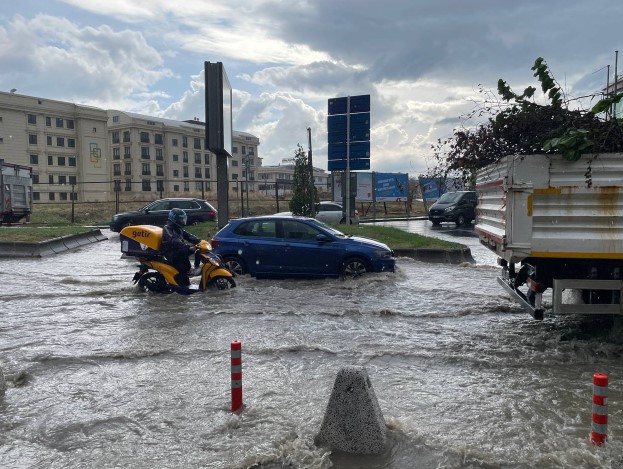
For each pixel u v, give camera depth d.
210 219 24.17
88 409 4.78
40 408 4.81
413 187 40.78
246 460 3.80
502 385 5.34
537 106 7.21
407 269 13.41
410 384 5.36
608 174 5.92
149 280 10.22
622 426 4.35
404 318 8.16
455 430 4.31
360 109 24.39
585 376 5.60
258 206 46.19
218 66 15.36
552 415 4.61
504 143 7.63
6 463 3.85
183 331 7.38
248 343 6.78
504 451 3.96
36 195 74.88
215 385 5.31
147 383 5.40
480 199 8.01
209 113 15.45
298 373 5.66
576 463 3.78
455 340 6.94
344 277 11.36
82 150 79.81
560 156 5.98
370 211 44.28
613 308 6.15
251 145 113.25
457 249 15.14
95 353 6.36
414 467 3.78
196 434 4.25
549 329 7.46
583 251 5.95
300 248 11.37
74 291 10.33
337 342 6.84
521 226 6.00
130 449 4.04
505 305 8.94
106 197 76.19
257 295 9.85
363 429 3.94
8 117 71.88
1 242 16.27
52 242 16.94
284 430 4.27
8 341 6.92
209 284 10.13
